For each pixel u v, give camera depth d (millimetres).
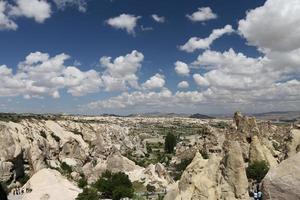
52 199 104562
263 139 110188
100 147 190875
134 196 114312
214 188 41844
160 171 135500
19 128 167875
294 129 64500
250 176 78375
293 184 21172
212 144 146125
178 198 43219
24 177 133125
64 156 180875
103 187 114625
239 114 117188
